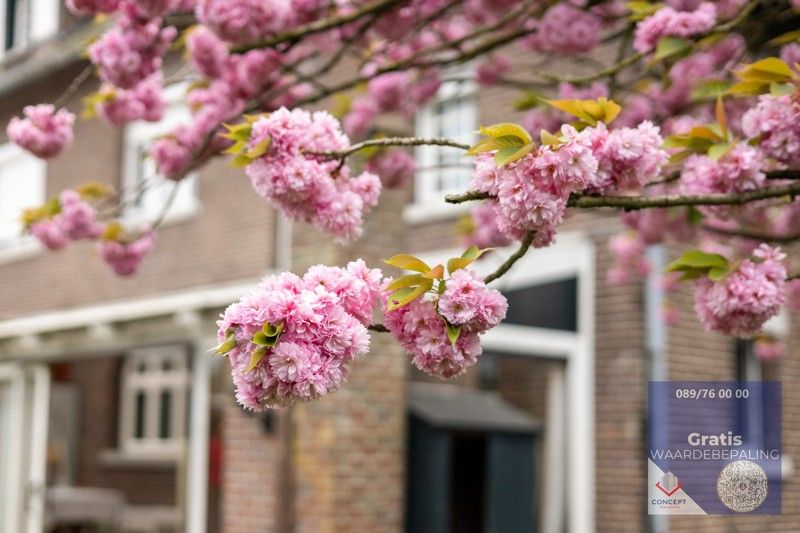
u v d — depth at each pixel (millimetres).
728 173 3088
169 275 12023
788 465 11977
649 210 5102
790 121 3002
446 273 2463
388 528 9016
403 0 4484
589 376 10898
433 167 5203
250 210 11234
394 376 9211
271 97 4957
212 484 11766
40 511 13000
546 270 10812
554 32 4984
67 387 17844
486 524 9859
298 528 8906
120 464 16938
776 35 4398
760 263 3156
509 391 12500
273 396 2314
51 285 13602
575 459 10875
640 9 4160
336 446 8812
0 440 13531
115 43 4465
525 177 2512
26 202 14094
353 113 6418
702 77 4992
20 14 15016
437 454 9484
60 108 4887
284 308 2293
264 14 4281
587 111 2846
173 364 16891
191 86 5238
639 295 10625
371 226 9242
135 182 12789
